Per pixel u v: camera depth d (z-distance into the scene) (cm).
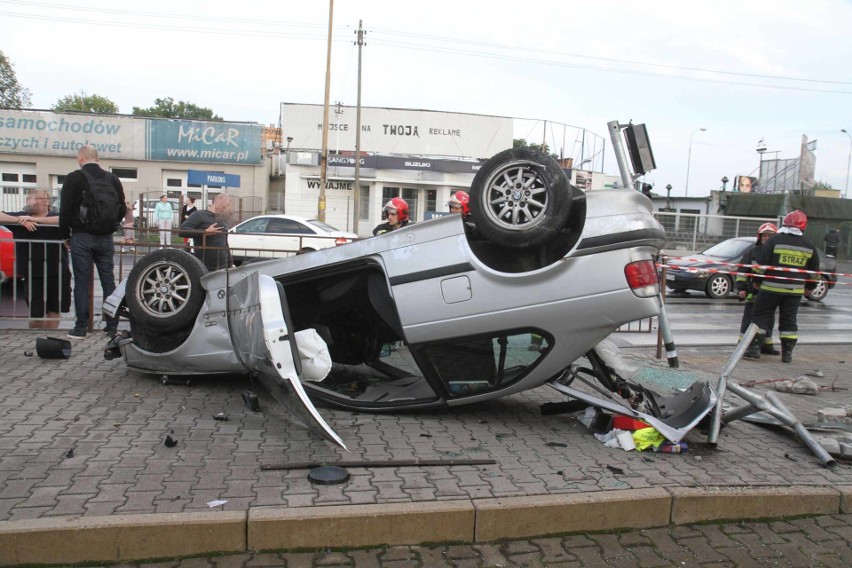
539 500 338
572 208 451
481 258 467
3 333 734
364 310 547
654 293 433
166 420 455
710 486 371
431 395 494
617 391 500
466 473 377
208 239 879
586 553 322
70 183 675
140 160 3525
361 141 4081
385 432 453
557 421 498
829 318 1432
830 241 2784
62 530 288
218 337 526
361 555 309
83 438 410
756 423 510
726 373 468
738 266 938
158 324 542
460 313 449
